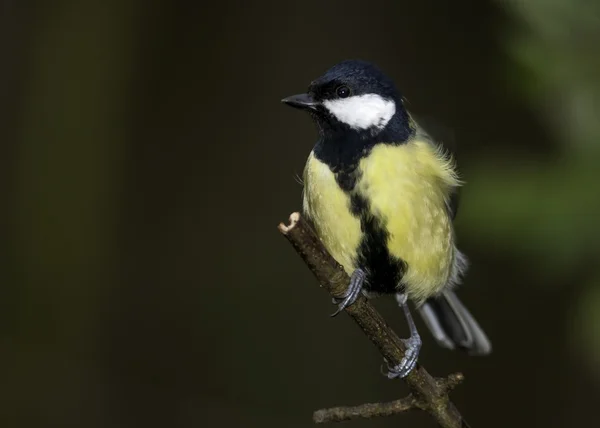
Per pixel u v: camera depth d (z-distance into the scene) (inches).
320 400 454.6
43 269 443.5
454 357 463.8
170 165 483.8
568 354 437.7
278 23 497.7
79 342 440.8
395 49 495.2
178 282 472.4
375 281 257.0
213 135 489.7
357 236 245.6
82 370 433.4
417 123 265.4
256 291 474.3
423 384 192.7
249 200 487.2
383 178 240.5
